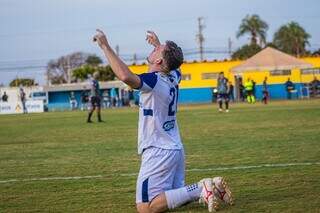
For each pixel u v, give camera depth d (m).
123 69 6.89
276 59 57.16
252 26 105.00
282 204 8.66
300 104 46.97
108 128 27.42
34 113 57.56
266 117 30.75
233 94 65.00
